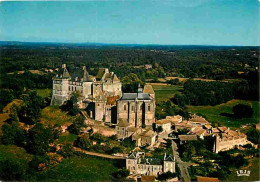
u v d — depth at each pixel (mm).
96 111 197500
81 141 174250
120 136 183125
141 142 177500
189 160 162000
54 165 159875
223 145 174125
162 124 193375
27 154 169750
